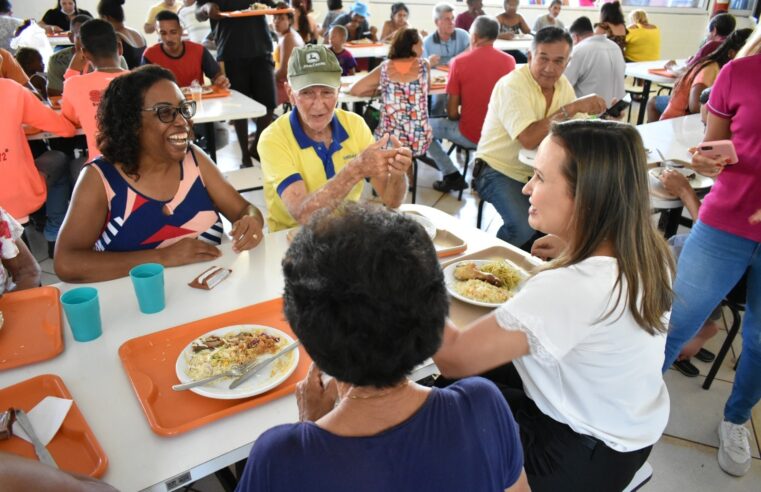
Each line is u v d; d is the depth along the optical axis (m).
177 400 0.97
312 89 1.66
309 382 0.86
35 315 1.22
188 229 1.65
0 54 2.94
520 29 6.87
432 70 4.77
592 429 1.01
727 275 1.61
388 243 0.55
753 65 1.48
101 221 1.52
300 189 1.69
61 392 0.96
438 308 0.58
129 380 1.01
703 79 3.39
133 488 0.79
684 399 2.03
